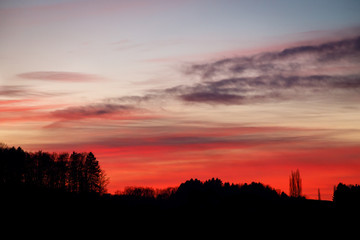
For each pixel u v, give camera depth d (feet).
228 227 369.71
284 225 378.73
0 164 489.67
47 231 300.20
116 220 360.28
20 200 379.76
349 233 347.36
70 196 445.78
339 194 457.68
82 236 301.22
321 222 387.96
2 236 278.05
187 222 383.24
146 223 364.79
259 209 451.12
